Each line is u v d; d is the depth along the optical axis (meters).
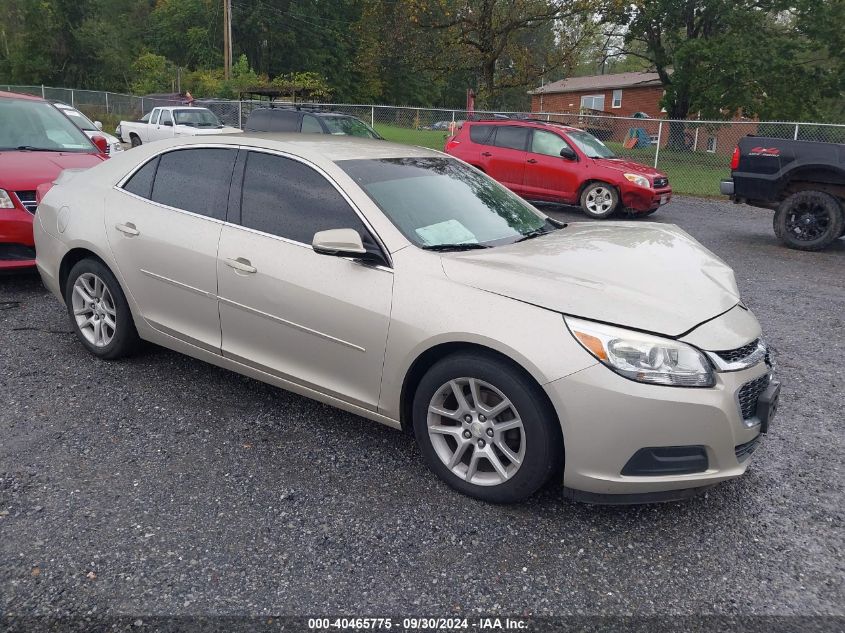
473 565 2.75
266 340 3.73
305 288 3.49
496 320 2.96
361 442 3.75
